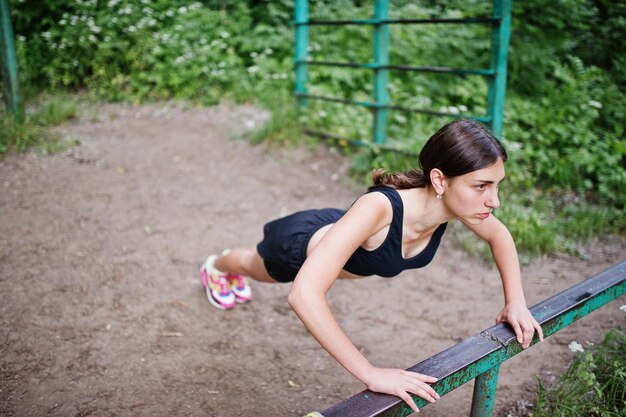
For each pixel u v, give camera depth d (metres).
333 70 7.02
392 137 5.61
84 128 6.14
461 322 3.10
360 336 2.96
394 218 1.69
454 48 6.49
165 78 7.45
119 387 2.39
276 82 7.38
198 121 6.72
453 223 4.25
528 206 4.43
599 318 3.01
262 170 5.38
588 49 6.15
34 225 3.90
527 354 2.74
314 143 5.82
